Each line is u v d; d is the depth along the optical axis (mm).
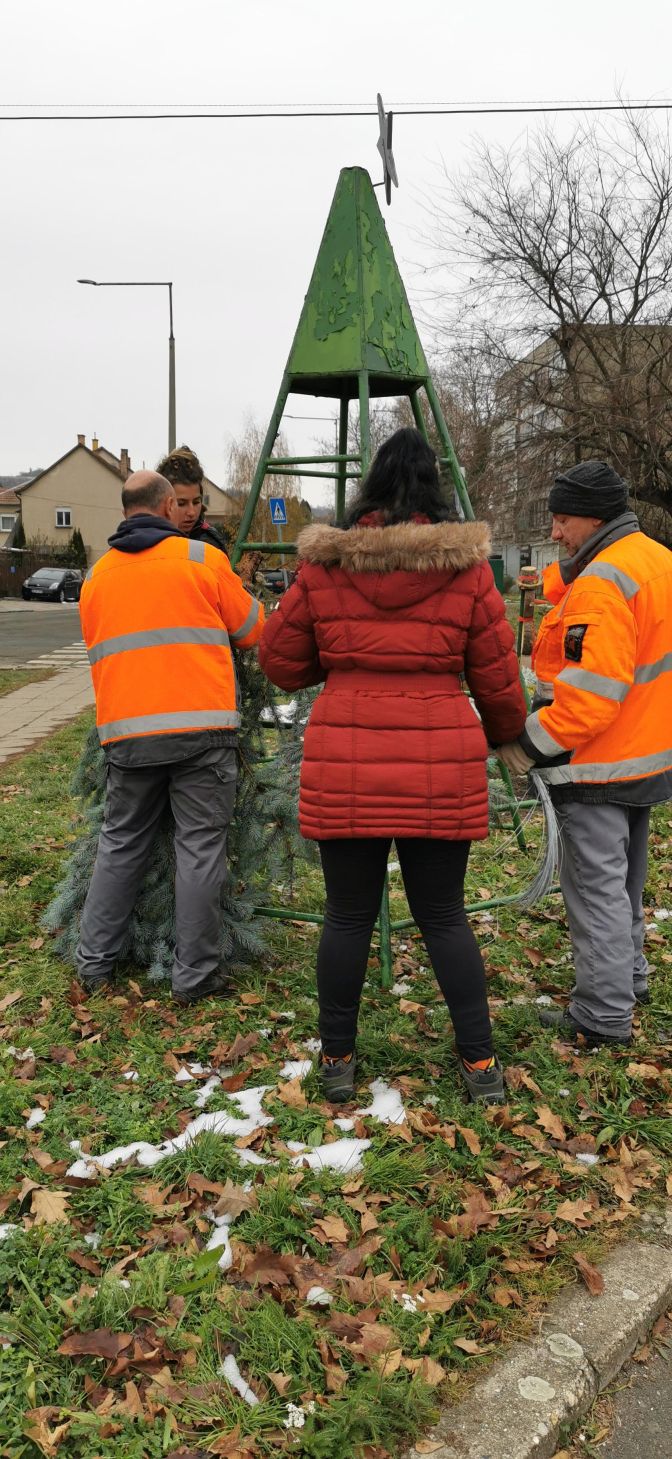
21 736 10211
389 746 2572
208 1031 3270
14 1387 1869
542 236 20922
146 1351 1959
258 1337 1967
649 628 2951
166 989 3611
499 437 22688
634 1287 2156
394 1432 1811
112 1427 1778
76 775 3945
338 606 2580
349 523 2613
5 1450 1730
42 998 3525
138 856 3533
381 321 3637
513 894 4621
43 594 43188
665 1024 3344
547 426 22422
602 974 3111
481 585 2564
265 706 3824
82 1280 2148
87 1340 1960
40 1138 2658
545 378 22188
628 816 3184
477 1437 1802
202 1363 1926
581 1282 2182
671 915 4375
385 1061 3061
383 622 2561
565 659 2936
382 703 2580
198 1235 2295
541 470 22172
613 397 20844
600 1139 2648
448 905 2746
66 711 12125
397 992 3551
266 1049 3139
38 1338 1980
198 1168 2516
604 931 3102
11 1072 3014
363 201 3631
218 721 3367
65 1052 3104
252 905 3855
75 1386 1891
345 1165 2549
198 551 3363
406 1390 1845
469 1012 2771
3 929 4191
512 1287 2150
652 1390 2006
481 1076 2799
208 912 3439
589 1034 3176
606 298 21203
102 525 58781
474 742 2605
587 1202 2408
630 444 21375
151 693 3293
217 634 3379
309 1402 1841
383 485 2594
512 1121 2723
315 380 4164
